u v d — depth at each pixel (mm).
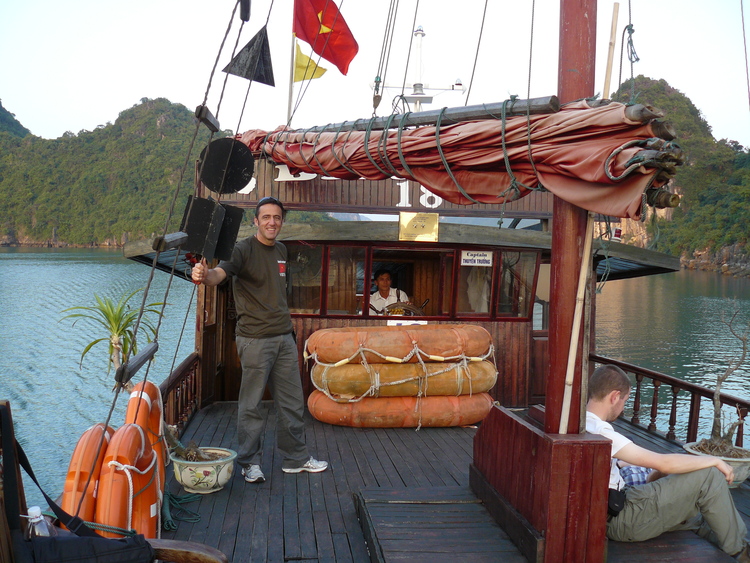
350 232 6461
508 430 3277
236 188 3088
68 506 2795
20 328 31703
